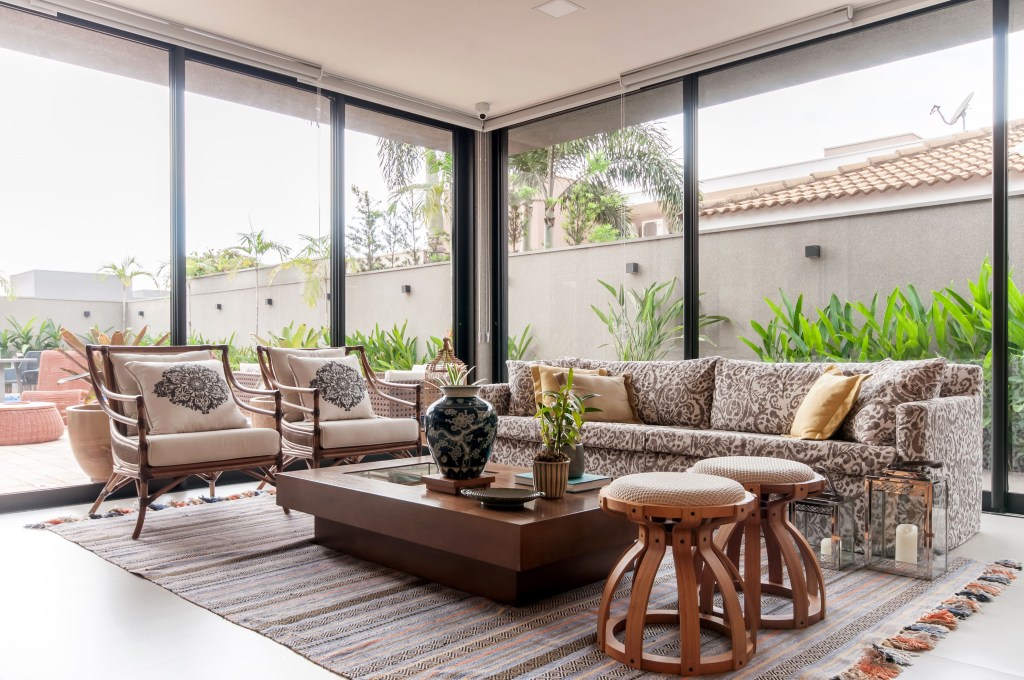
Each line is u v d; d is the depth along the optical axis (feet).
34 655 6.75
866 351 14.67
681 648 6.33
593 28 14.96
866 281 14.67
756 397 13.08
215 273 15.90
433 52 16.19
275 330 16.93
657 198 17.75
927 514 9.09
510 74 17.58
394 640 7.11
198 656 6.74
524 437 14.64
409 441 14.49
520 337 20.92
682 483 6.66
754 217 16.12
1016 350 13.01
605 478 9.96
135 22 14.08
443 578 8.90
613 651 6.68
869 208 14.65
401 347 19.76
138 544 10.67
